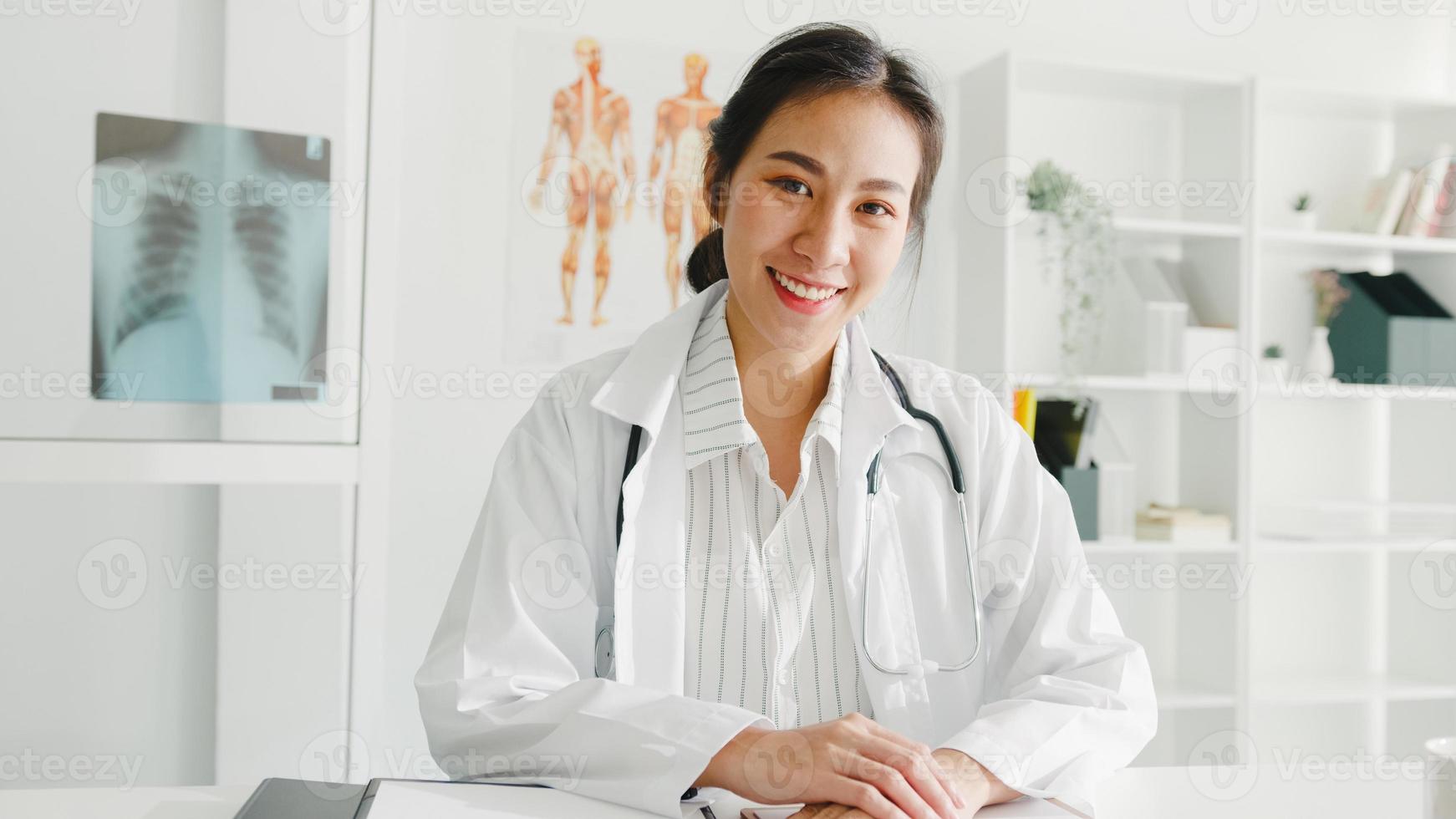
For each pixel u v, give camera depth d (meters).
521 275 2.35
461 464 2.32
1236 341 2.59
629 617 1.00
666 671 1.00
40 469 1.34
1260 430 2.90
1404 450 2.93
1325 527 2.74
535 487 1.04
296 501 1.55
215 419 1.40
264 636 1.55
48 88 1.33
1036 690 1.00
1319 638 2.93
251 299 1.42
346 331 1.46
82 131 1.34
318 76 1.44
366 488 1.49
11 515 1.43
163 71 1.38
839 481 1.07
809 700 1.06
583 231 2.38
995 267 2.44
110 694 1.50
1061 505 1.15
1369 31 2.98
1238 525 2.57
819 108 0.96
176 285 1.38
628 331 2.41
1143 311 2.58
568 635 1.02
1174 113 2.79
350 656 1.55
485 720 0.90
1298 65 2.92
